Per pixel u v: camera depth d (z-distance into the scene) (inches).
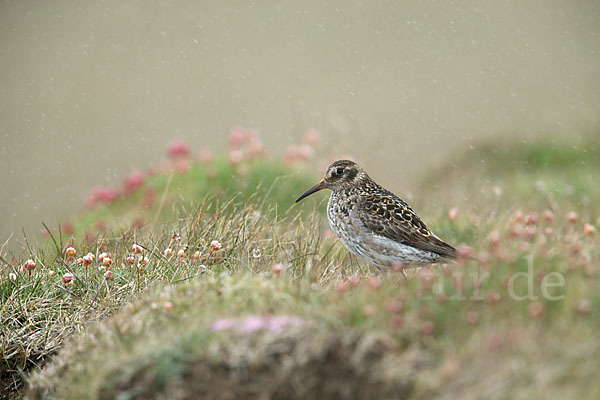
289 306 327.6
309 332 296.7
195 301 356.8
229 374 291.3
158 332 331.9
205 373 293.3
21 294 418.3
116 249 472.7
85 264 419.5
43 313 409.1
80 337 375.2
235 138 713.0
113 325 358.3
